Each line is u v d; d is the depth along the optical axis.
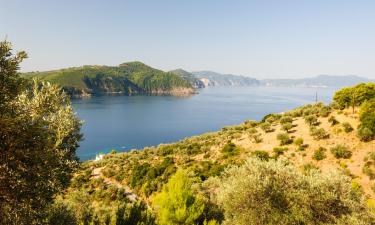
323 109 56.91
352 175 35.44
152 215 18.23
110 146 150.38
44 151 7.92
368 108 46.91
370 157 37.22
